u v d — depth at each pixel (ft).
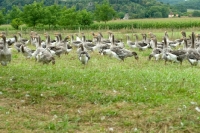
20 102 36.55
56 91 40.68
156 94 39.40
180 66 65.36
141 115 32.09
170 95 39.40
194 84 45.03
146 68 61.87
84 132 28.37
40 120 31.14
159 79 47.67
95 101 36.83
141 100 37.06
